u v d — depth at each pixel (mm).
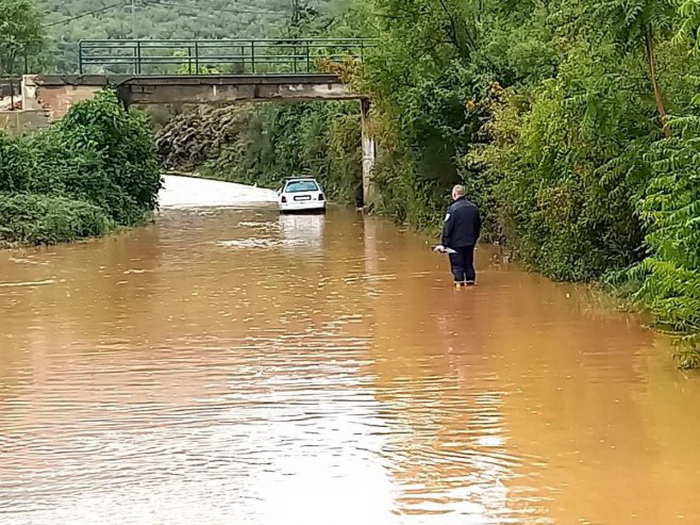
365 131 39750
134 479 7375
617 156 14836
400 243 25156
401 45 28188
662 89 14320
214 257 22719
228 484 7207
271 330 13281
